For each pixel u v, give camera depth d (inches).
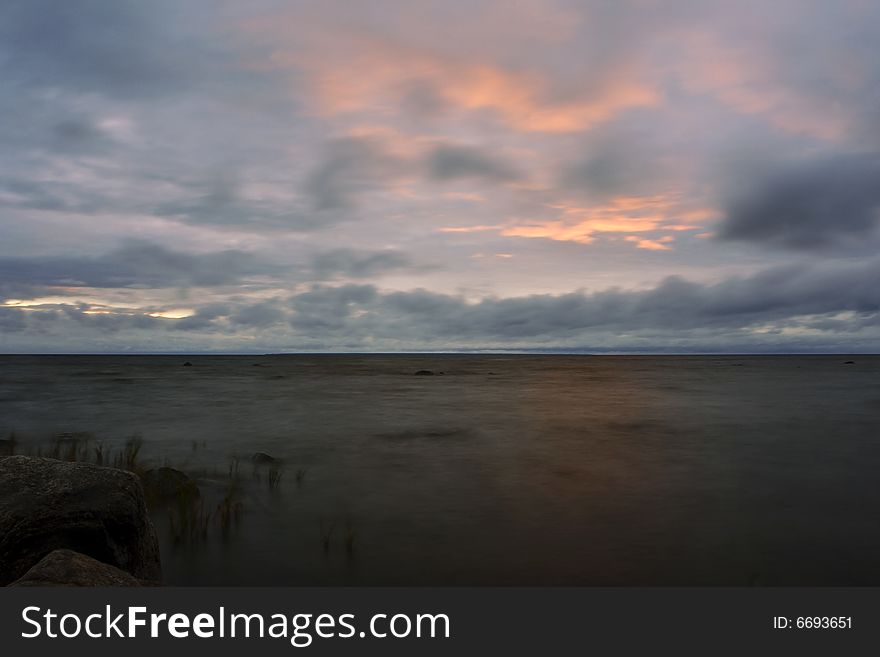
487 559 488.7
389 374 4443.9
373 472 836.0
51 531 325.7
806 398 2226.9
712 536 555.5
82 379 3287.4
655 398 2213.3
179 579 438.9
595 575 454.3
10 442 890.7
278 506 643.5
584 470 863.1
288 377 3823.8
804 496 713.6
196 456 932.6
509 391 2586.1
